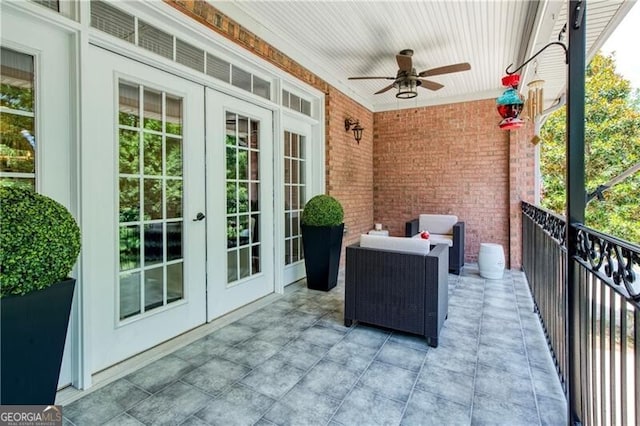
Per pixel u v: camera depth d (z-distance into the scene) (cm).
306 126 459
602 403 141
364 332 290
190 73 274
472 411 186
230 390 204
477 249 562
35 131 187
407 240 284
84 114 202
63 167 198
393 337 281
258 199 370
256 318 320
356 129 544
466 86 525
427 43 373
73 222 161
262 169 372
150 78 250
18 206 141
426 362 240
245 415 182
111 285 228
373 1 294
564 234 217
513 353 253
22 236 138
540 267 315
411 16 317
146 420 177
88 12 203
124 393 200
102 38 212
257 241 372
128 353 239
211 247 308
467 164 566
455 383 213
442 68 334
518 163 527
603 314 140
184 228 280
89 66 211
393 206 624
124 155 235
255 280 366
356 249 296
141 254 248
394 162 621
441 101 581
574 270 173
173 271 275
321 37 363
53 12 187
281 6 305
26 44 182
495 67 443
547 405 192
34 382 154
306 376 221
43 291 152
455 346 264
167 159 266
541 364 237
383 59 423
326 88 466
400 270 277
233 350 256
